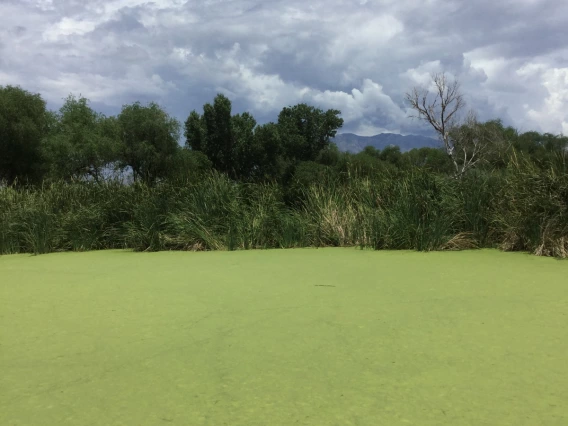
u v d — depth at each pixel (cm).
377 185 828
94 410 213
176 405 216
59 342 302
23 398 226
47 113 2594
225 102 3531
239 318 345
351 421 198
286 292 423
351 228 776
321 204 833
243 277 496
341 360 263
